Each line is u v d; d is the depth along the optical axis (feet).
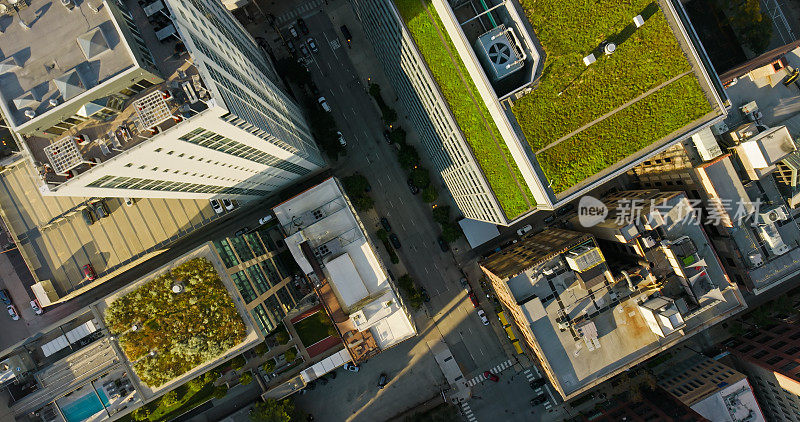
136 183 164.35
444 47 186.91
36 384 268.21
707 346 314.35
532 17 177.17
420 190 308.40
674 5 176.65
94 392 271.08
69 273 276.00
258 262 261.65
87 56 133.69
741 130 249.14
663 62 179.32
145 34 143.02
